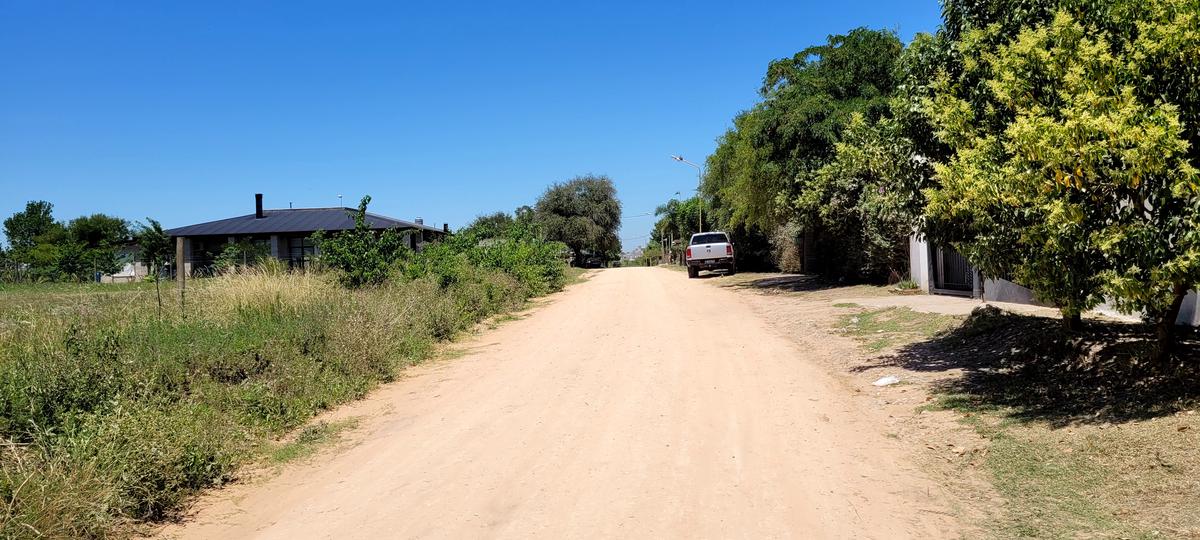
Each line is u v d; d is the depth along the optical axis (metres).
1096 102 5.58
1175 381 6.20
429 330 12.79
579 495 5.10
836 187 19.44
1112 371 6.96
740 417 7.06
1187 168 5.12
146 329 8.63
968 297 14.84
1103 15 6.33
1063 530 4.19
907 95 8.48
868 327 12.32
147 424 5.53
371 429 7.31
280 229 40.03
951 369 8.59
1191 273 5.30
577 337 13.13
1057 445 5.49
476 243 22.73
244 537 4.66
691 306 18.25
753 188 24.66
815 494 4.97
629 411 7.43
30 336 8.11
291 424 7.40
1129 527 4.12
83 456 4.89
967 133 7.00
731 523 4.52
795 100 21.22
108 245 37.06
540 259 27.08
